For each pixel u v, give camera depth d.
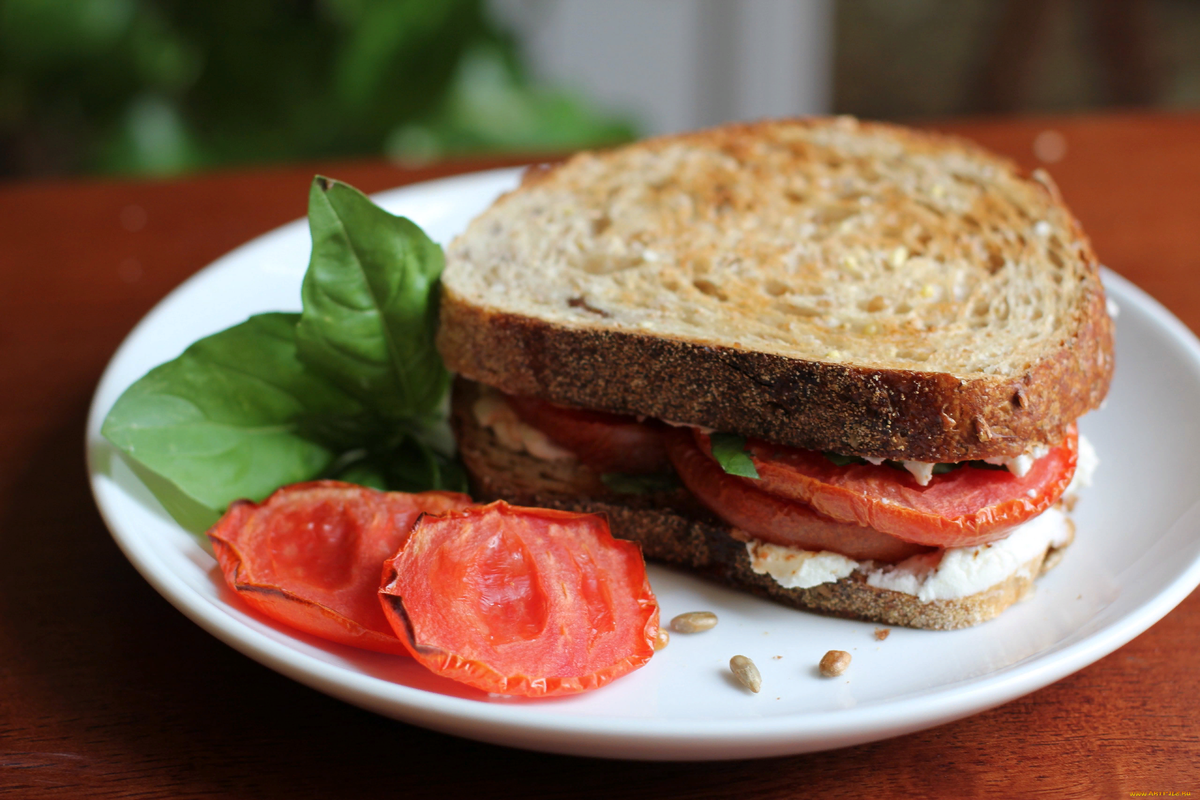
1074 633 0.30
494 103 0.70
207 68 0.67
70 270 0.47
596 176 0.40
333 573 0.31
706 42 0.97
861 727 0.27
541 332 0.34
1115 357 0.38
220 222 0.50
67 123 0.70
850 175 0.39
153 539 0.32
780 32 0.96
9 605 0.33
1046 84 0.93
